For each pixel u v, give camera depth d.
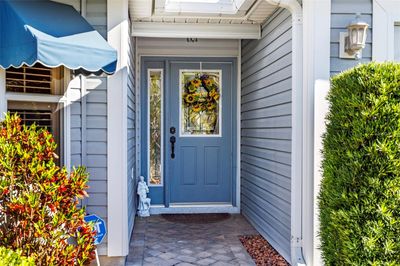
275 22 4.11
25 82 3.18
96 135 3.50
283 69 3.84
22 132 2.46
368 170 2.51
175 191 5.86
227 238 4.47
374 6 3.42
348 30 3.31
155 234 4.62
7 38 2.72
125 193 3.54
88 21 3.49
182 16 4.41
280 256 3.86
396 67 2.55
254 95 4.96
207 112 5.88
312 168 3.37
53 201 2.36
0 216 2.33
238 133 5.77
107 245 3.51
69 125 3.40
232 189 5.85
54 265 2.30
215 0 4.27
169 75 5.77
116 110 3.51
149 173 5.83
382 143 2.47
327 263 2.83
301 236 3.45
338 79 2.79
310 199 3.38
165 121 5.78
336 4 3.40
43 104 3.31
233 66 5.77
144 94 5.77
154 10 4.23
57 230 2.38
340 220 2.60
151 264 3.62
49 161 2.46
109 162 3.51
